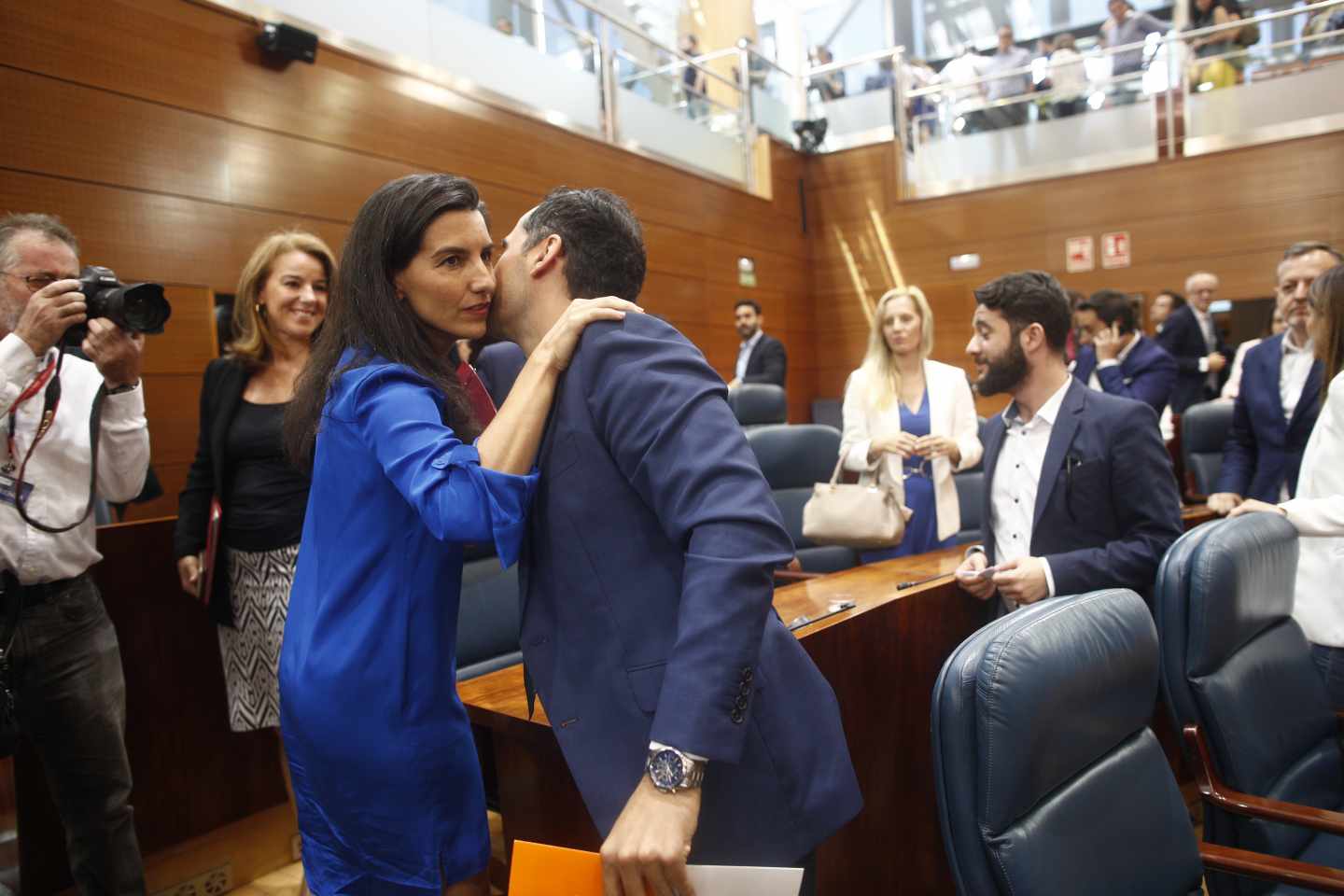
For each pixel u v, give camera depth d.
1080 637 1.23
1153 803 1.32
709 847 0.99
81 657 1.77
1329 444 1.91
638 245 1.12
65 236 1.76
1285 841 1.55
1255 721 1.59
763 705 1.02
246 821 2.55
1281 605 1.75
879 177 8.78
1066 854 1.15
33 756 2.11
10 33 3.09
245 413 2.19
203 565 2.17
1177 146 7.52
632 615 0.97
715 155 7.68
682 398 0.93
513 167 5.32
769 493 0.92
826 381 9.16
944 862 2.00
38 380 1.68
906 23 10.12
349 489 1.05
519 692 1.46
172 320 3.49
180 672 2.43
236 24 3.82
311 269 2.22
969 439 3.10
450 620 1.12
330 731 1.05
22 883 2.10
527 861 0.86
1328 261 2.61
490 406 1.25
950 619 2.03
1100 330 4.63
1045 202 8.07
